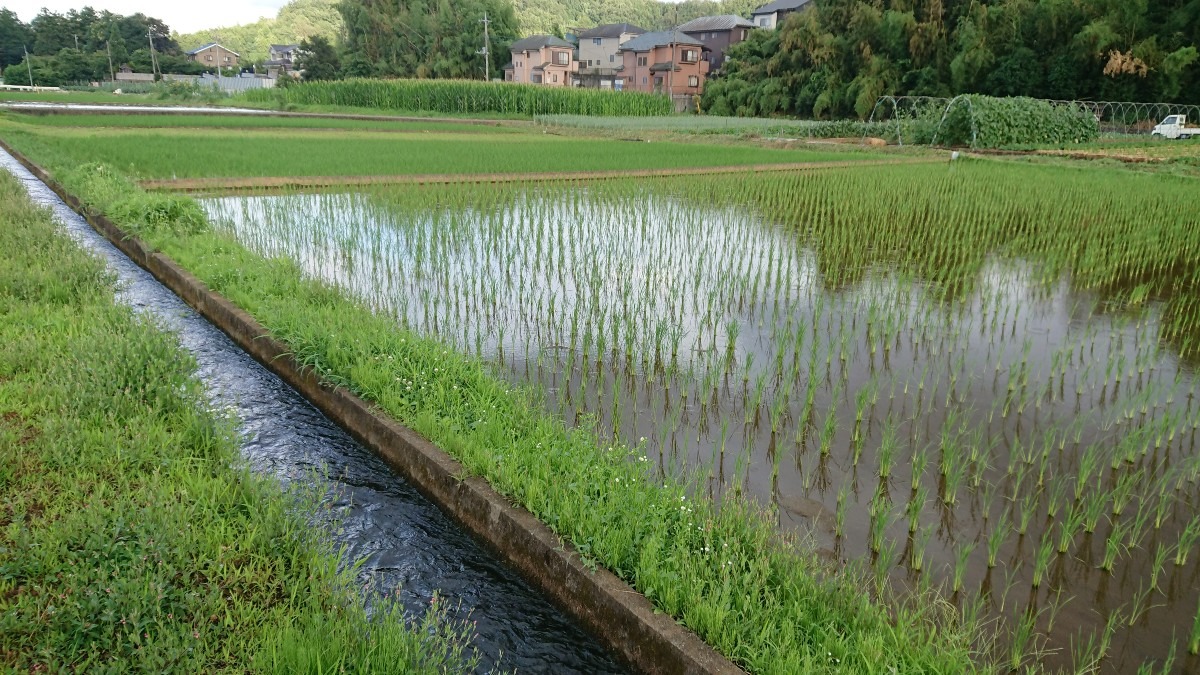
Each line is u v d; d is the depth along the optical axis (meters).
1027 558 3.95
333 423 5.62
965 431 5.45
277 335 6.43
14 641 2.95
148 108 43.06
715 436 5.35
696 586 3.27
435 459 4.52
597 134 34.34
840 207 15.14
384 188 15.81
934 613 3.46
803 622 3.15
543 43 71.69
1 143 22.58
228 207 13.48
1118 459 4.89
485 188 16.36
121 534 3.58
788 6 65.94
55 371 5.37
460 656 3.30
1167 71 33.09
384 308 7.73
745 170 20.78
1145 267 10.60
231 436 4.92
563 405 5.70
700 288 9.14
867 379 6.44
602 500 3.94
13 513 3.76
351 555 4.02
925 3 42.84
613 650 3.34
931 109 31.53
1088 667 3.15
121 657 2.90
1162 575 3.82
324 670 2.86
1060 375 6.56
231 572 3.49
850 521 4.27
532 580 3.79
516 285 9.01
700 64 64.94
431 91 51.69
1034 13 37.97
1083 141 30.19
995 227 13.23
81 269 7.98
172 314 7.91
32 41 90.94
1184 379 6.49
